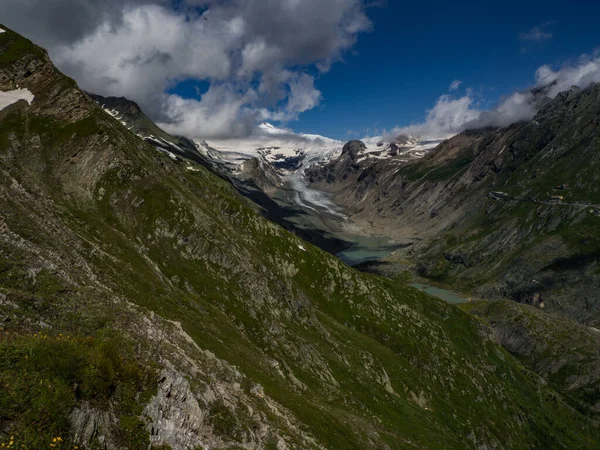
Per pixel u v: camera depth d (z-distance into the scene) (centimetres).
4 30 14588
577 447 17562
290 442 4075
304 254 19412
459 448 11581
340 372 11225
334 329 15338
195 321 6744
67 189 11250
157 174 13700
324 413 6894
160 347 3425
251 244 17388
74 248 5691
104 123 13475
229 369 4903
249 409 3916
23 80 13362
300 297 14512
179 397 2730
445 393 16150
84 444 1902
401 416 11081
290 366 9294
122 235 8925
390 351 16162
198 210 13238
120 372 2347
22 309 2728
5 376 1789
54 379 1928
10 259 3347
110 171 12269
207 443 2803
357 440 6694
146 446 2198
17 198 6066
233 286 11538
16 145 11350
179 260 11319
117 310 3534
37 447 1678
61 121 12650
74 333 2756
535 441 16588
